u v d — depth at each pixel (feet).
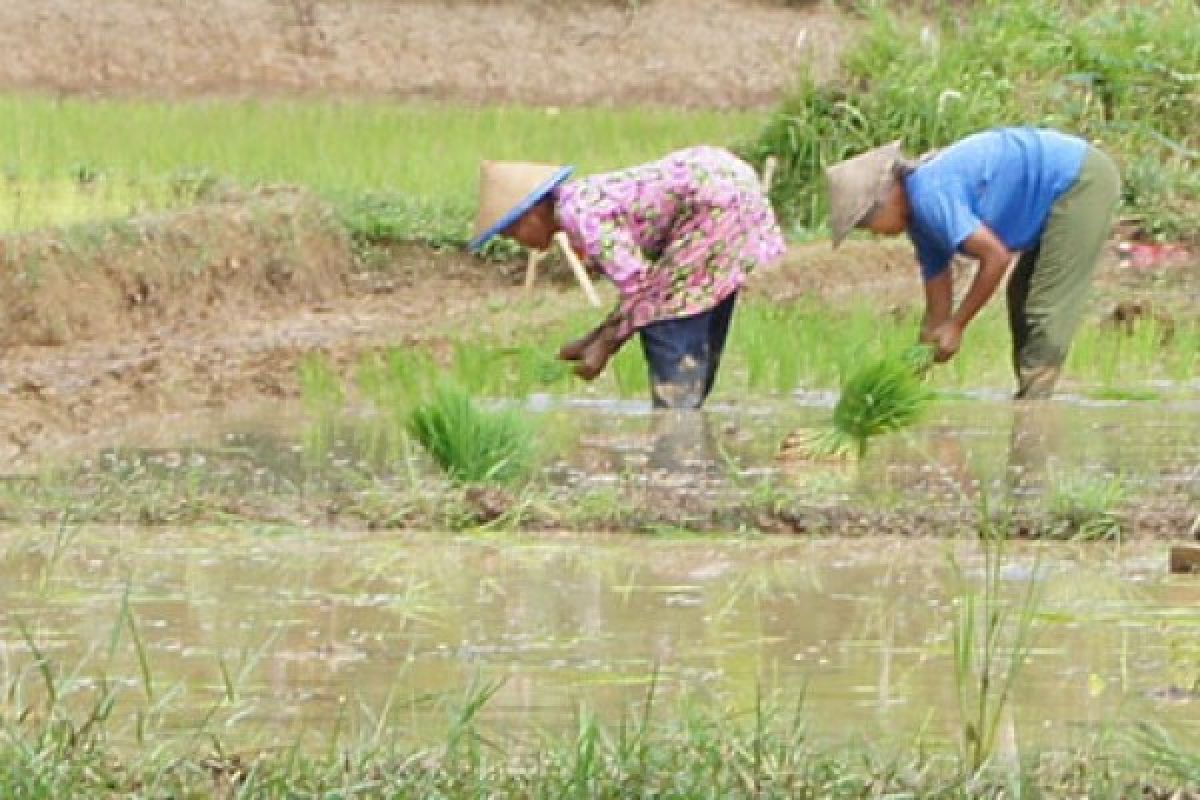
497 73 264.52
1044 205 99.55
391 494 75.77
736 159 97.45
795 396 104.32
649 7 271.08
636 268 94.53
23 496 76.84
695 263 96.27
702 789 43.37
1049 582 65.00
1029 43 174.40
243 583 64.85
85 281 122.21
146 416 98.17
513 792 43.55
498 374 104.99
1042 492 78.38
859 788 44.06
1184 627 59.31
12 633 58.34
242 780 44.93
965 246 96.94
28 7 261.03
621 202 94.79
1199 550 66.33
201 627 59.26
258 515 74.59
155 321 126.52
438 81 263.29
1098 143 169.48
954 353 100.01
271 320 129.39
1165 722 50.06
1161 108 174.91
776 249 97.50
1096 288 139.13
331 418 97.71
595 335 97.35
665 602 62.49
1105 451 88.12
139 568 66.90
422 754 45.85
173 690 50.34
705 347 98.68
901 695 52.37
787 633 58.59
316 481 80.48
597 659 55.77
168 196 147.02
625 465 84.64
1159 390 107.14
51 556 68.64
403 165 172.76
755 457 86.74
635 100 262.67
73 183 146.00
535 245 95.71
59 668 54.65
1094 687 52.85
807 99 165.58
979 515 73.15
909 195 97.71
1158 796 44.60
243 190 149.38
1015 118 168.96
